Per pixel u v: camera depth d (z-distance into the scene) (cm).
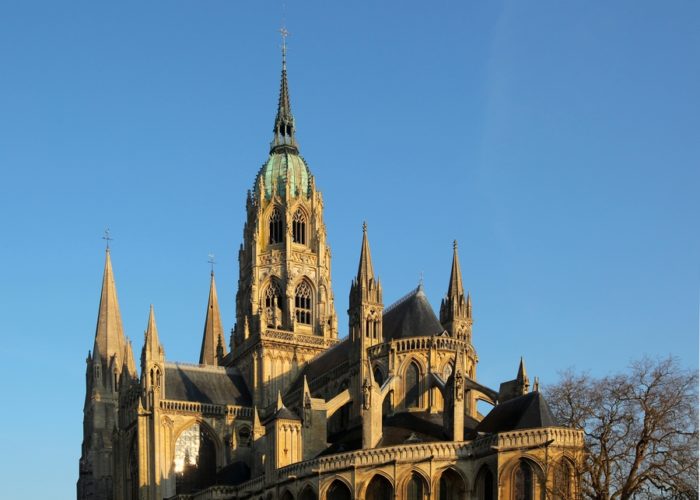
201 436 17762
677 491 12000
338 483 13275
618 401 12369
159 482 17100
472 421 14700
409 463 12962
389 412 14988
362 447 13638
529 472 12306
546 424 12544
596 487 12150
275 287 19550
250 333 19325
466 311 16400
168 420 17500
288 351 18950
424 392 15050
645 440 11975
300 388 17562
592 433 12575
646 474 11994
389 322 16412
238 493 15412
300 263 19688
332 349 18150
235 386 18988
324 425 15012
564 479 12206
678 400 12081
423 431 14038
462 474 12888
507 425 12938
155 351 17838
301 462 13750
